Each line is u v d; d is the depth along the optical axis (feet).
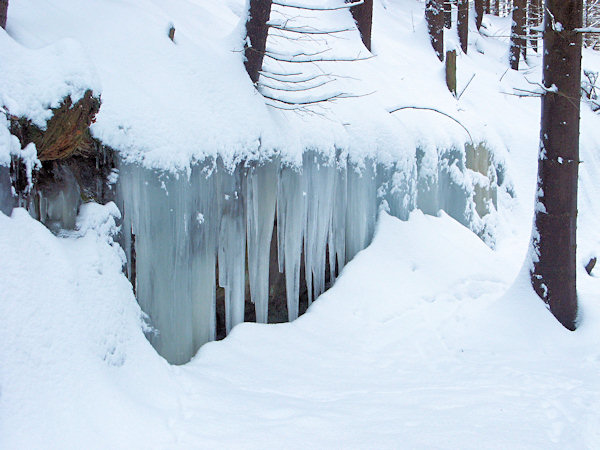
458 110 34.19
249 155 18.15
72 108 11.71
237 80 19.08
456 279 23.17
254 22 19.65
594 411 12.94
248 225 18.45
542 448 11.02
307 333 18.47
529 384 14.98
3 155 10.66
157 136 15.38
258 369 15.38
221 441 10.68
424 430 11.60
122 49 16.51
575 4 18.51
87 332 11.18
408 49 40.57
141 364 12.54
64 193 13.50
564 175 19.04
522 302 19.84
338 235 22.57
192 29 20.72
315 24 31.01
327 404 13.12
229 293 17.93
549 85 19.08
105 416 10.20
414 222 25.61
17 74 11.21
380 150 24.63
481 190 33.76
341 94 20.44
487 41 63.41
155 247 15.30
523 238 36.11
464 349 18.39
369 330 19.29
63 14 16.30
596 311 19.49
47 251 11.19
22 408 9.23
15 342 9.67
